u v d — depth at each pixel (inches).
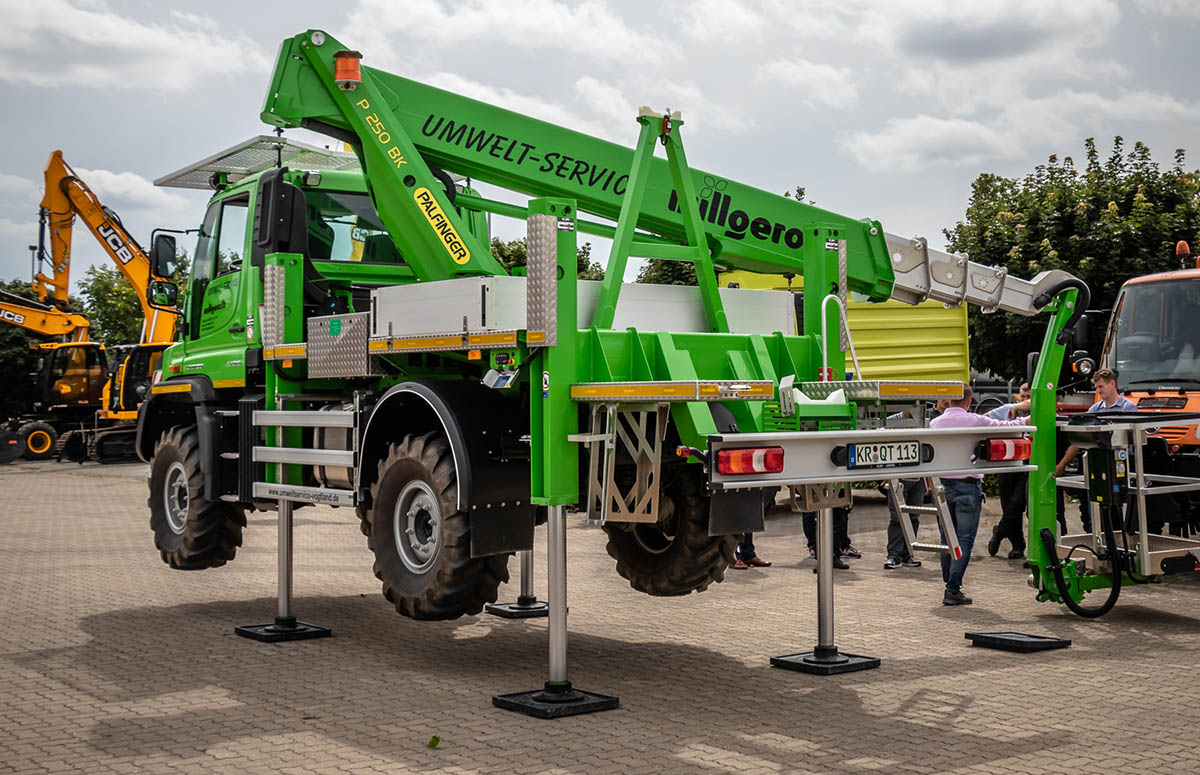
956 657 295.9
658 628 339.6
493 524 263.1
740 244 327.0
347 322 302.2
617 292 279.0
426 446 274.4
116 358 1322.6
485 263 304.3
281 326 331.6
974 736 221.5
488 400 271.4
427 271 310.3
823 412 251.4
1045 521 350.6
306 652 307.0
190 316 402.3
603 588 415.5
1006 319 750.5
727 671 281.6
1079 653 299.7
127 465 1282.0
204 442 365.4
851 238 331.9
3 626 343.6
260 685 267.7
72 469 1211.2
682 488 309.9
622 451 264.2
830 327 293.1
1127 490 342.0
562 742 218.4
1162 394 470.0
